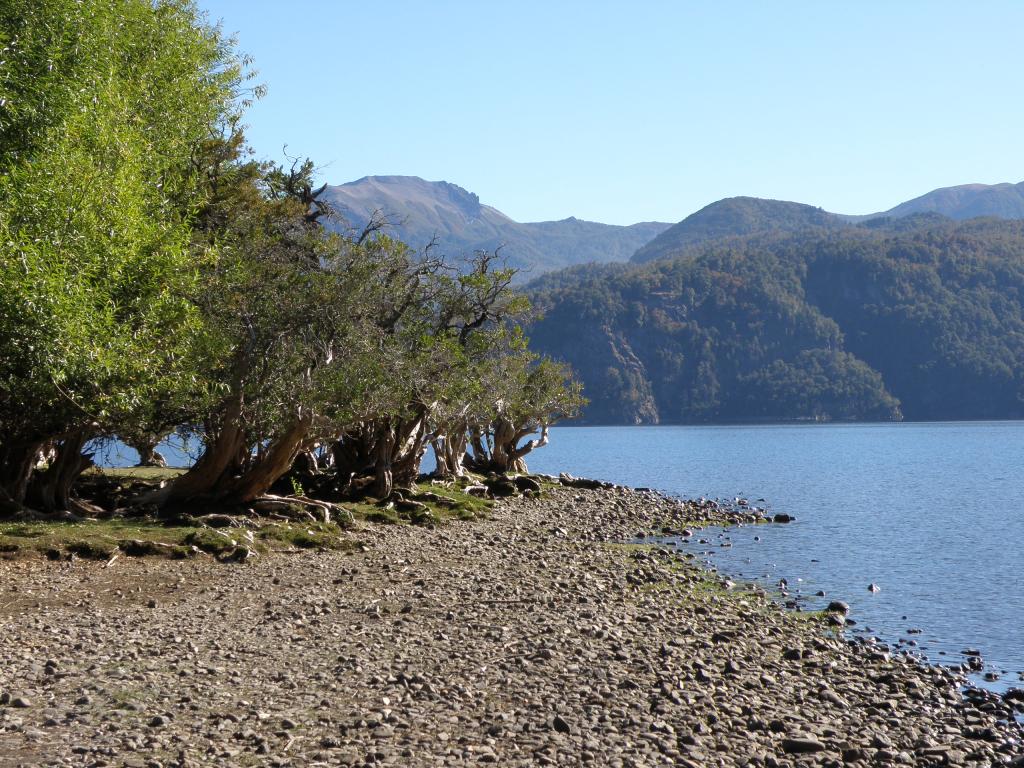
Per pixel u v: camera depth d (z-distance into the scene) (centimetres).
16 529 2292
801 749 1252
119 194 2203
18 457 2570
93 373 2114
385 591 2141
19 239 2009
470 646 1664
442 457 4794
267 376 2812
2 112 2303
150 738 1098
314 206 4316
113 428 2536
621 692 1434
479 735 1189
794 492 6494
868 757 1244
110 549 2256
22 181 2144
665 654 1716
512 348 4644
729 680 1583
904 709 1520
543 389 5712
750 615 2214
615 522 4197
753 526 4381
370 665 1488
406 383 3222
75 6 2517
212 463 2841
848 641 2050
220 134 3575
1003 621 2345
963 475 8169
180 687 1312
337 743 1120
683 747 1208
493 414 4797
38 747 1054
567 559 2938
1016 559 3375
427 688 1371
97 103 2447
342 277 3044
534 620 1917
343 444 3744
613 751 1166
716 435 19525
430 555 2756
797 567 3153
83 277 2105
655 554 3228
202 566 2294
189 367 2492
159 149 2853
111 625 1688
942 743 1342
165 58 3055
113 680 1327
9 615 1716
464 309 4009
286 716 1213
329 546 2698
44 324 1984
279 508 2912
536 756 1121
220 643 1591
